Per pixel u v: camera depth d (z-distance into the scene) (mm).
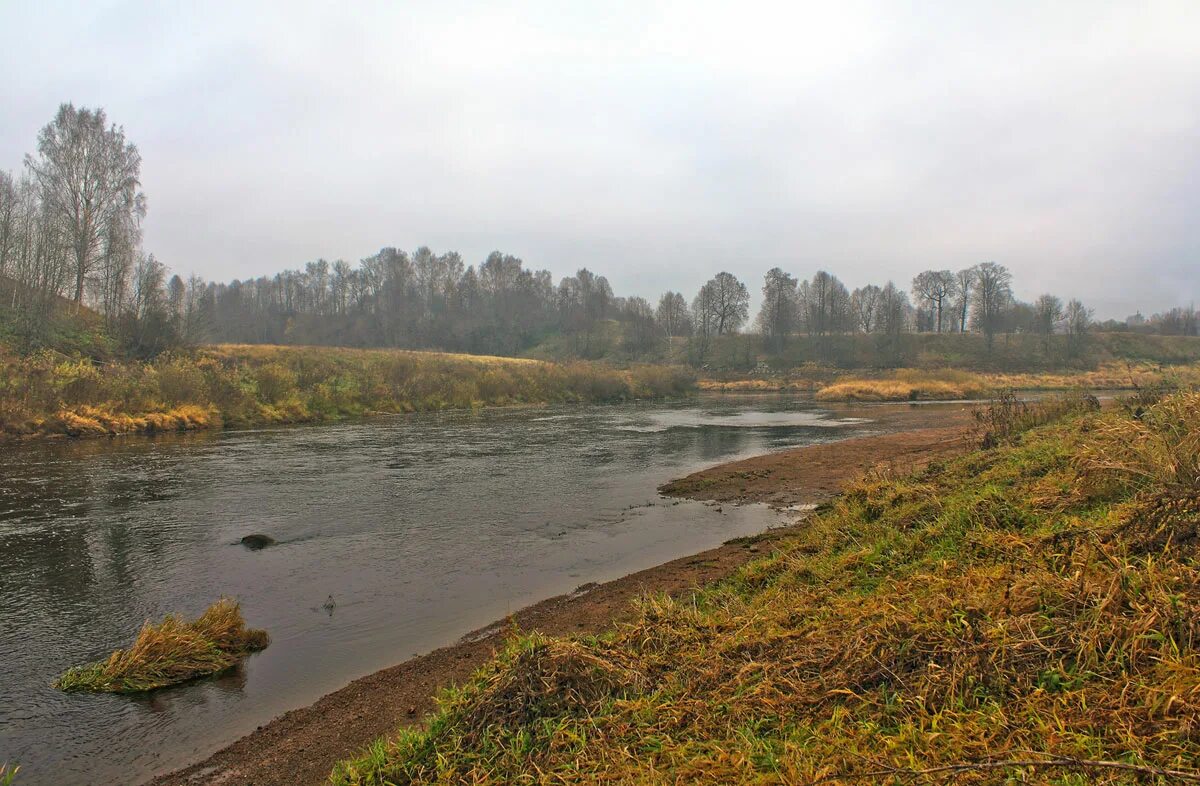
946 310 105000
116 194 41656
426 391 41656
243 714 5734
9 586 8789
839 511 9836
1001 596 4461
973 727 3354
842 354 84625
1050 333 82438
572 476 17094
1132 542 4715
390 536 11312
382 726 5355
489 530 11719
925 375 65688
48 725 5555
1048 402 15164
